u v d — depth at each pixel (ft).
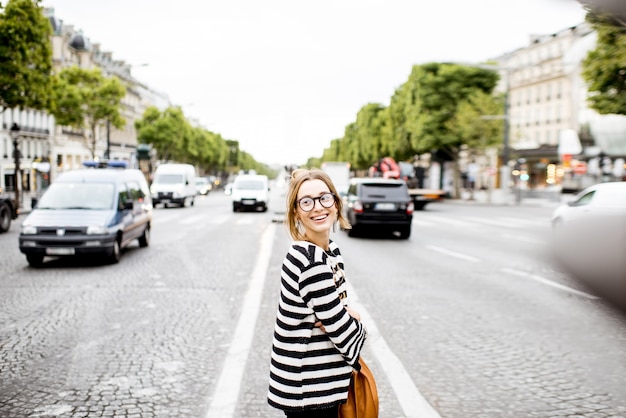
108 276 32.68
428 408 13.82
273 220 76.38
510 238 56.65
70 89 136.87
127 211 40.78
